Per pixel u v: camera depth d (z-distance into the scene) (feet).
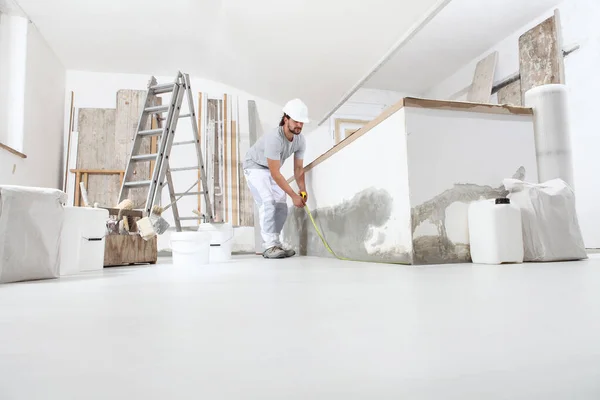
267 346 1.48
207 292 3.44
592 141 14.24
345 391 0.99
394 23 13.51
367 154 7.91
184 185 17.94
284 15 13.33
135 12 14.46
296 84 18.30
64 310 2.56
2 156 12.39
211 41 16.15
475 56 20.17
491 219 6.14
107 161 17.30
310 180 11.64
